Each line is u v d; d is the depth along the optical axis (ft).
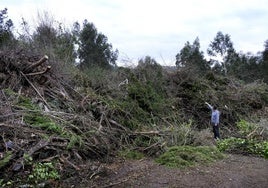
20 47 35.60
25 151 20.33
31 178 18.58
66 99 31.22
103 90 37.32
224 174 22.38
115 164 23.58
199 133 33.12
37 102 28.30
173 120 39.06
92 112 31.01
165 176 21.21
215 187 19.72
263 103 53.62
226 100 50.60
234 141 33.37
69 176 19.93
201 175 21.77
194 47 110.22
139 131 30.68
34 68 31.81
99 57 89.45
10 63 30.60
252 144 32.37
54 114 26.61
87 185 19.02
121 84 40.11
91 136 25.44
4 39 47.39
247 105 51.11
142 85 40.81
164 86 47.44
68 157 21.85
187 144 30.35
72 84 35.81
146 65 48.60
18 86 29.45
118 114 32.63
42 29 51.67
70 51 49.93
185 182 20.24
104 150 25.05
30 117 24.45
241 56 121.60
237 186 20.21
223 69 95.96
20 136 21.63
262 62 117.70
